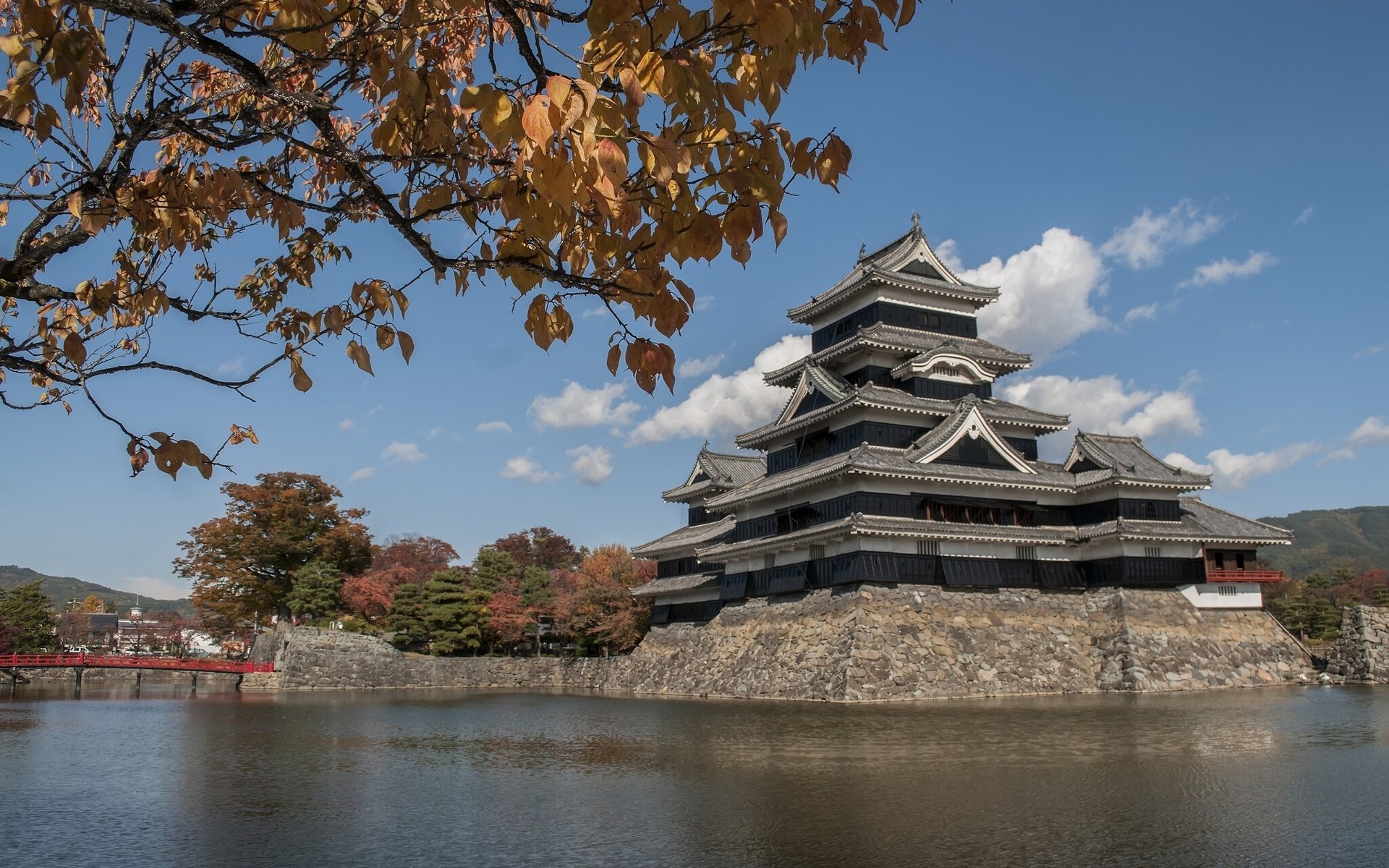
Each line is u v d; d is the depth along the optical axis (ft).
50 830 58.85
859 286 184.24
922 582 158.10
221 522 256.32
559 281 20.07
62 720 137.18
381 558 396.57
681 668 192.54
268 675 223.30
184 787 74.64
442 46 28.37
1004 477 168.45
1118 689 155.43
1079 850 48.44
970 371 180.65
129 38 20.38
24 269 21.13
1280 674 170.19
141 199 21.33
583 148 14.44
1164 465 181.06
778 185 19.31
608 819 58.54
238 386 23.59
